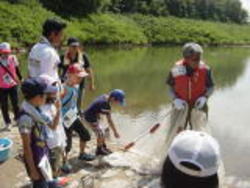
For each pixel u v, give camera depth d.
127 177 4.68
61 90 4.02
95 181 4.55
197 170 1.24
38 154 3.29
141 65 17.91
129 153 5.43
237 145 6.47
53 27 3.83
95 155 5.27
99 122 5.23
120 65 17.41
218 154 1.30
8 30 22.48
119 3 43.59
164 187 1.28
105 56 22.17
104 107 5.06
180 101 4.52
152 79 13.58
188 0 56.41
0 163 4.86
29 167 3.26
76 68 4.61
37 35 24.14
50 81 3.58
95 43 31.19
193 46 4.32
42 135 3.31
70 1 33.38
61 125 3.95
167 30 41.41
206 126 4.67
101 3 36.56
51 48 3.85
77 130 4.87
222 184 4.60
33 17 26.14
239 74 15.82
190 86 4.52
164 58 22.41
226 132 7.23
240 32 53.97
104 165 4.97
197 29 44.75
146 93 10.80
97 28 32.78
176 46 38.62
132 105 9.07
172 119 4.70
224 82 13.45
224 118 8.23
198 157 1.26
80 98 6.19
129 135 6.59
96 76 13.62
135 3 45.25
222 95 10.80
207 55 26.94
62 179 4.34
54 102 3.66
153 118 7.85
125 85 12.05
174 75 4.57
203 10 60.09
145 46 36.31
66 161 4.75
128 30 35.91
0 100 6.04
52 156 3.80
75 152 5.36
